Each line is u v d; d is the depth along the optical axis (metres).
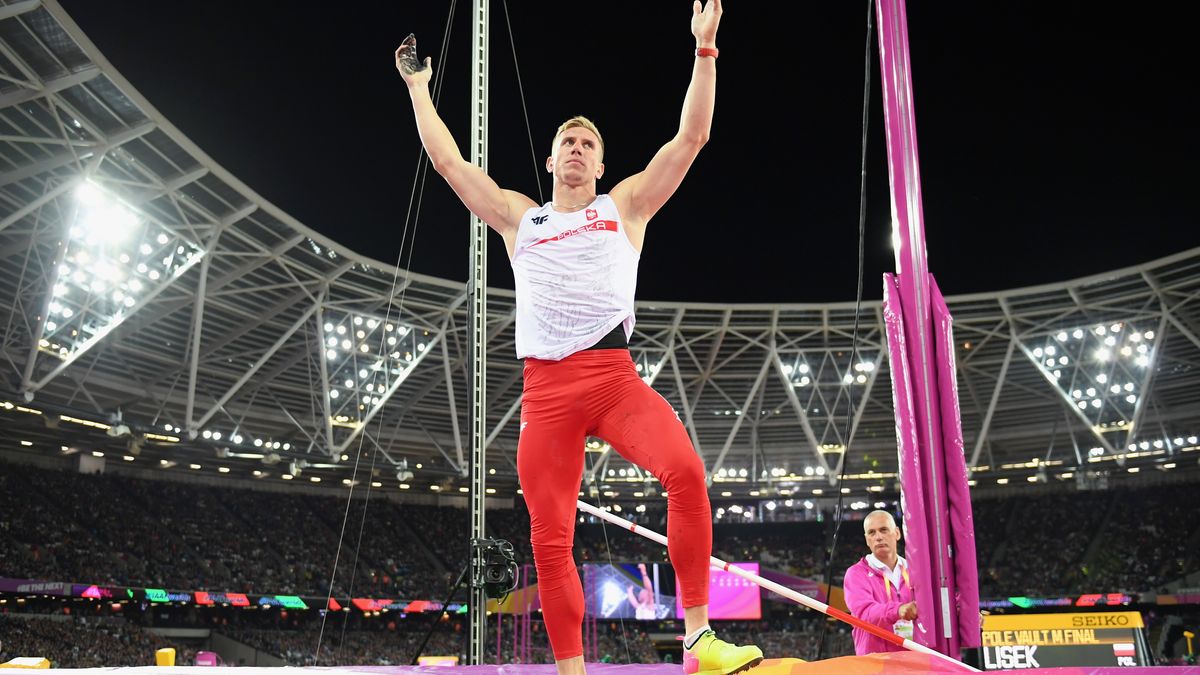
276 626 54.75
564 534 3.88
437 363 54.25
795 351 56.84
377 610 52.62
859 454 64.00
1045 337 53.75
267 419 53.28
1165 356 52.84
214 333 46.34
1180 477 59.22
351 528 58.94
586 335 3.88
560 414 3.86
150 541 49.09
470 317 11.30
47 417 39.56
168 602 46.47
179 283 42.12
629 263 4.05
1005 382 57.81
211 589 48.53
